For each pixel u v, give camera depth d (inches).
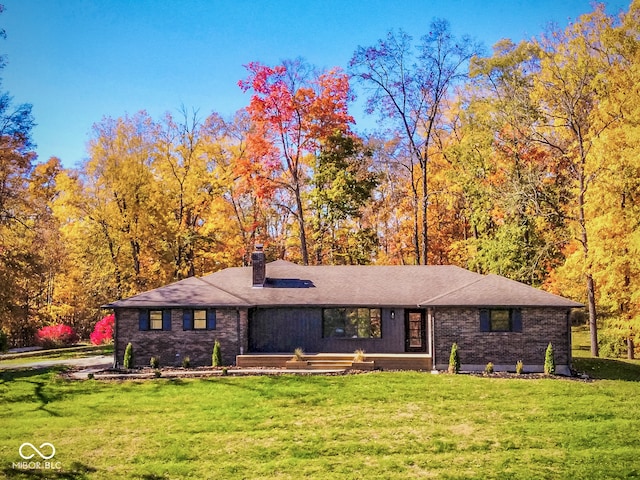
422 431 844.6
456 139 1982.0
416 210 1863.9
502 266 1608.0
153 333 1256.2
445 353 1190.3
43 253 1911.9
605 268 1317.7
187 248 1865.2
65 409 967.0
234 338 1246.9
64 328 1838.1
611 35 1355.8
